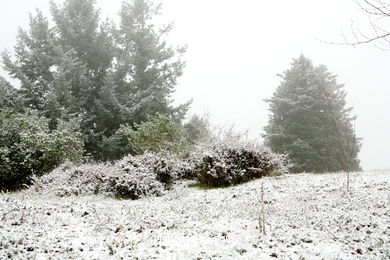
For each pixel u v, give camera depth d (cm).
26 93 2169
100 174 1163
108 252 445
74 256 418
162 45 2792
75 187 1095
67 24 2475
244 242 504
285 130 3025
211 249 464
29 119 1425
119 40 2722
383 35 297
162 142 1608
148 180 1091
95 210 696
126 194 1066
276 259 436
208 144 1293
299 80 3228
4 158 1211
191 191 1141
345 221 621
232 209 798
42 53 2275
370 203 728
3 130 1311
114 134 2241
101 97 2242
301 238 533
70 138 1448
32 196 1043
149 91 2464
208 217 710
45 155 1330
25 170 1302
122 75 2470
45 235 498
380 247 466
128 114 2273
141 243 492
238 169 1183
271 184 1079
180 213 757
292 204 815
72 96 2148
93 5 2708
